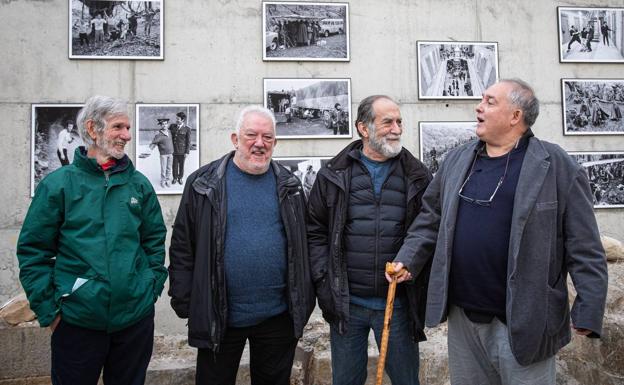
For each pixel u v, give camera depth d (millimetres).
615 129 3934
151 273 2031
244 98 3631
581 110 3924
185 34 3594
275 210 2115
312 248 2211
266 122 2076
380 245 2117
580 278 1658
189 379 2904
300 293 2094
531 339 1639
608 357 2600
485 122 1854
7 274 3340
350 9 3770
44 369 2854
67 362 1880
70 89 3453
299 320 2070
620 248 3404
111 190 1932
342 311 2107
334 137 3680
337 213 2146
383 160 2225
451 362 1944
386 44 3793
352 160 2234
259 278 2041
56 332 1906
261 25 3670
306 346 3125
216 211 2020
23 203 3373
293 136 3637
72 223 1855
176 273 2076
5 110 3377
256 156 2068
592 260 1650
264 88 3631
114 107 1940
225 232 2027
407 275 1993
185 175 3533
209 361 2066
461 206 1861
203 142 3576
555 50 3941
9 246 3348
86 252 1840
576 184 1702
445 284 1838
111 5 3502
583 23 3971
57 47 3449
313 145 3666
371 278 2115
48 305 1842
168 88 3561
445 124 3799
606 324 2619
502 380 1791
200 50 3604
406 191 2176
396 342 2131
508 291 1669
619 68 3984
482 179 1840
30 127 3398
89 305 1817
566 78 3934
